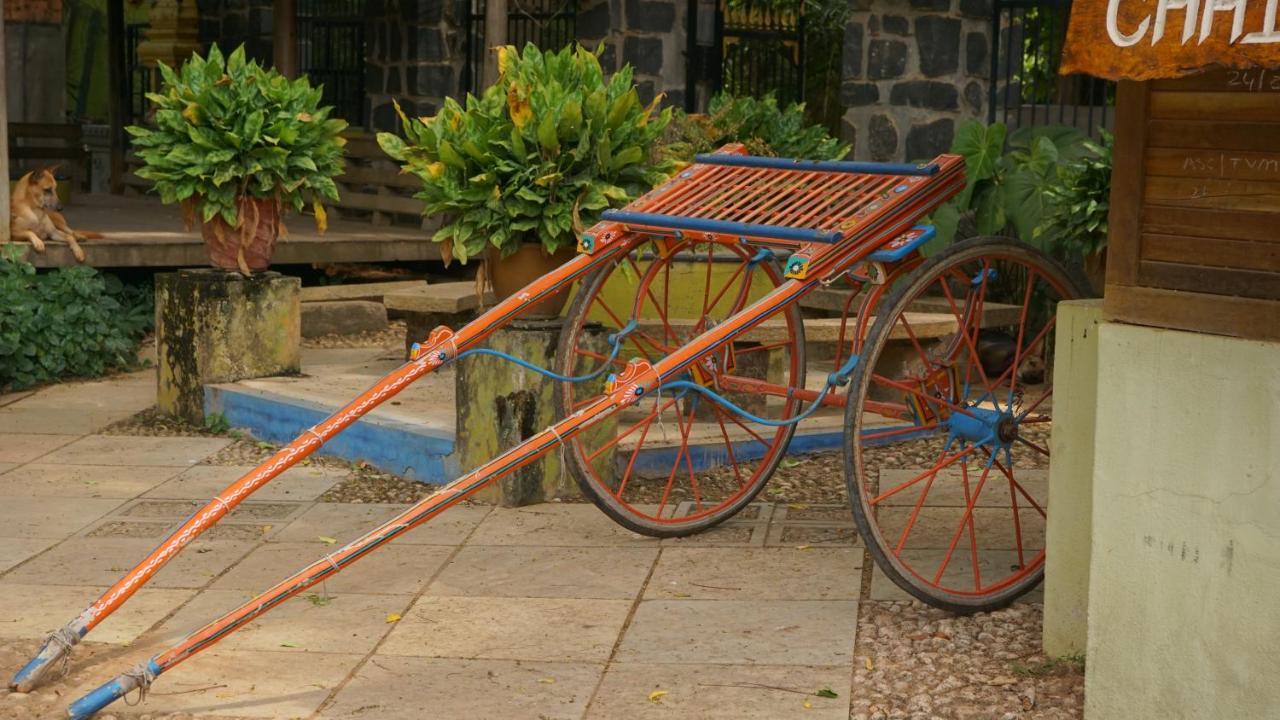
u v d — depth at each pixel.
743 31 14.50
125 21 19.44
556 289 5.50
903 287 4.98
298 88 8.16
